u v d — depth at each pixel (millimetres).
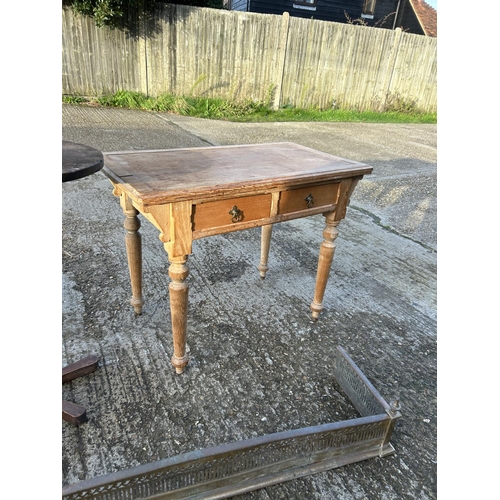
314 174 1751
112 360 1860
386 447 1493
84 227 3137
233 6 10930
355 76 8805
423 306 2461
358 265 2928
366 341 2117
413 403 1740
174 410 1618
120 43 6945
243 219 1656
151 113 7246
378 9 11219
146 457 1416
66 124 5852
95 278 2480
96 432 1501
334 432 1367
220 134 6270
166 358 1897
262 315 2270
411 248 3248
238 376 1821
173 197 1394
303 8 10352
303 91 8547
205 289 2488
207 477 1260
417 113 9898
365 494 1337
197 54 7414
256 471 1325
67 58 6766
